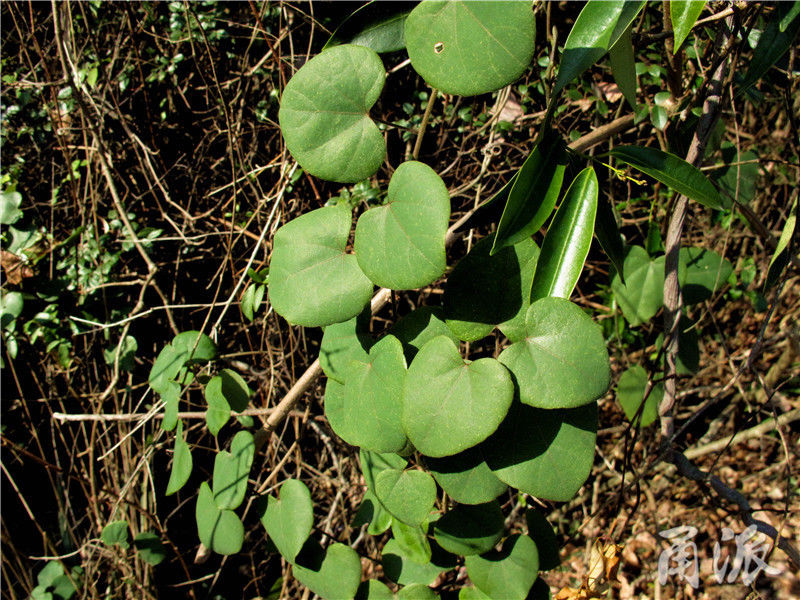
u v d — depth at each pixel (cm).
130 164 99
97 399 91
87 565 87
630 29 44
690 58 64
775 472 96
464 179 88
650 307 63
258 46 95
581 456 46
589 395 44
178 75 99
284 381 89
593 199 46
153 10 95
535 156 46
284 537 58
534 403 45
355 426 50
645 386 62
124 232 95
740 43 51
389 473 54
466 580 70
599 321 89
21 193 100
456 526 56
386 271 44
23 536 96
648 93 76
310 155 45
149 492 93
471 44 41
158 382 67
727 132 94
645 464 80
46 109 98
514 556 57
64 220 100
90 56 98
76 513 99
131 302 98
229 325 97
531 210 46
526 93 81
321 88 45
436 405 46
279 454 95
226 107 85
